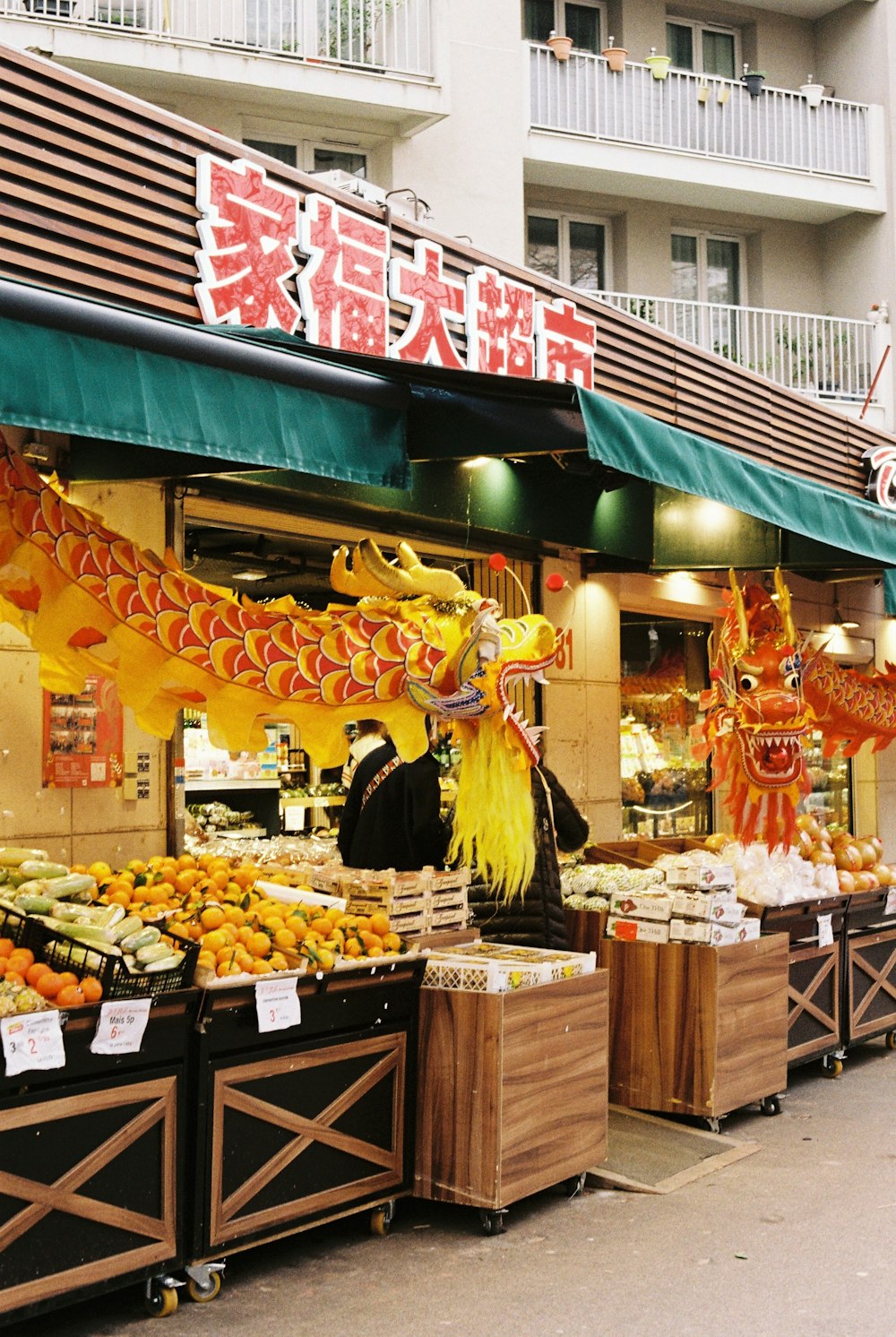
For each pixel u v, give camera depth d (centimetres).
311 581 967
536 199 1563
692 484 573
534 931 616
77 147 604
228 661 512
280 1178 462
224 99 1234
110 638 493
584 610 971
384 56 1287
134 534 634
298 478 670
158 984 421
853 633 1316
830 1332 418
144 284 632
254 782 866
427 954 522
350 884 570
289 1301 442
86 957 417
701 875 664
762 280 1720
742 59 1761
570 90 1514
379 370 525
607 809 986
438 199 1348
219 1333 415
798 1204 547
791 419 1170
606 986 571
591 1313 433
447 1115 515
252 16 1248
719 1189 568
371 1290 452
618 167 1505
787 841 768
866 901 820
